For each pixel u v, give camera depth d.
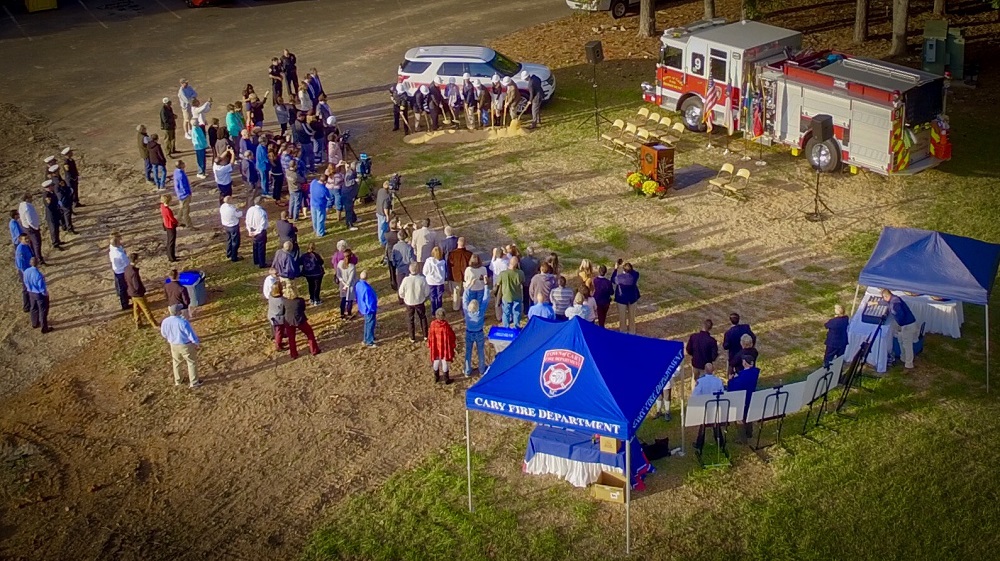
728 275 20.31
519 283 18.22
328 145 25.05
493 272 18.97
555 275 17.92
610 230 22.45
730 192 23.58
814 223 22.16
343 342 18.89
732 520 13.99
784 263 20.62
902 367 17.14
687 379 17.50
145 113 30.67
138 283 19.20
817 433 15.66
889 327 16.81
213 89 32.22
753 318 18.73
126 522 14.62
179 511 14.79
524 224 22.94
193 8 41.62
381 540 13.97
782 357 17.48
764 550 13.44
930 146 23.27
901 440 15.38
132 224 24.05
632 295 17.86
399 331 19.17
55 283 21.67
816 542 13.55
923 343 17.62
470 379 17.55
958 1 35.84
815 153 24.30
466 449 15.66
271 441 16.17
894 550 13.39
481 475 15.11
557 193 24.44
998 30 32.84
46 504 15.08
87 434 16.66
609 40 35.19
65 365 18.77
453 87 28.39
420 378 17.62
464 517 14.28
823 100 23.67
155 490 15.25
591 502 14.48
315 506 14.70
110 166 27.17
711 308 19.16
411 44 36.22
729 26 26.86
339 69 34.03
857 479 14.63
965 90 28.91
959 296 16.36
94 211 24.73
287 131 27.27
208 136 26.98
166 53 36.09
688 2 38.78
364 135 28.72
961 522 13.79
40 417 17.20
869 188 23.64
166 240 22.81
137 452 16.14
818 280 19.91
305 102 28.06
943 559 13.22
